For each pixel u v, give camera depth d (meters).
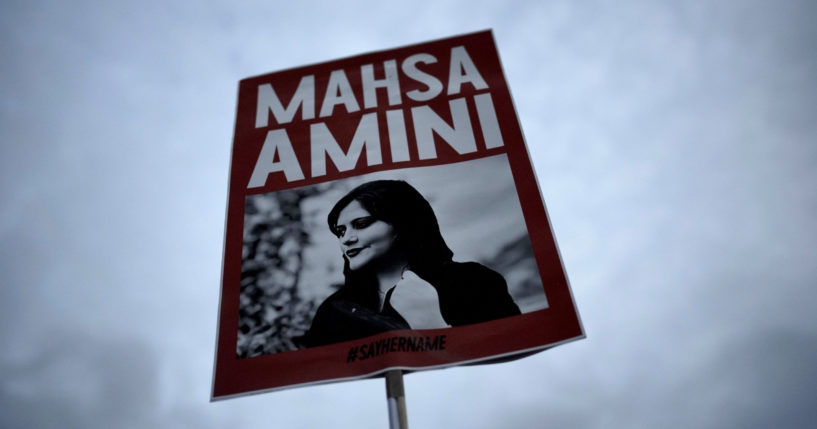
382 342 6.24
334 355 6.24
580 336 6.08
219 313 6.70
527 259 6.77
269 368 6.23
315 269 7.00
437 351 6.14
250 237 7.32
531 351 6.05
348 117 8.50
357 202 7.52
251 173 7.95
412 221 7.29
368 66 9.12
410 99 8.59
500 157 7.72
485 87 8.56
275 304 6.73
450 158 7.82
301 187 7.74
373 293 6.72
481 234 7.07
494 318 6.36
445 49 9.15
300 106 8.73
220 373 6.24
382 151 8.02
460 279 6.72
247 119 8.62
